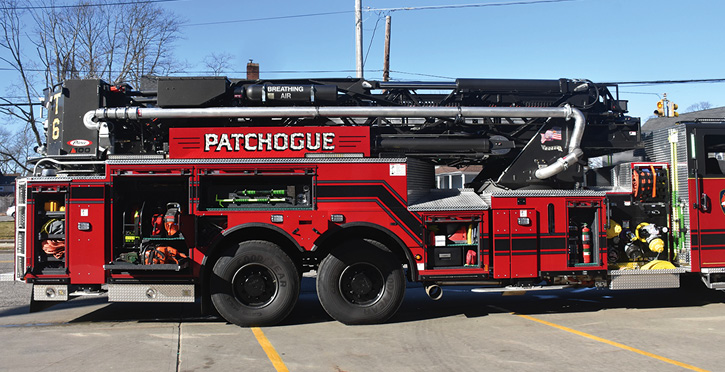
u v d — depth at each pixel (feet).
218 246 22.68
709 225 24.63
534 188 25.14
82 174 23.68
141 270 22.00
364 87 25.14
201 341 20.01
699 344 19.34
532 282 23.65
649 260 25.04
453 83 25.26
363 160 22.77
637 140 26.40
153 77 25.68
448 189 25.04
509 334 20.92
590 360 17.38
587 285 24.36
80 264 22.09
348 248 22.36
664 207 25.21
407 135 24.58
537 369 16.46
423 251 22.88
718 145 25.29
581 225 24.16
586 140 26.03
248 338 20.44
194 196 22.20
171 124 23.89
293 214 22.38
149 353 18.34
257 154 22.76
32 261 22.16
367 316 22.38
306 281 35.50
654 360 17.34
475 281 23.30
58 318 24.53
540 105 25.86
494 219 23.20
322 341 19.94
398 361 17.38
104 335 20.98
